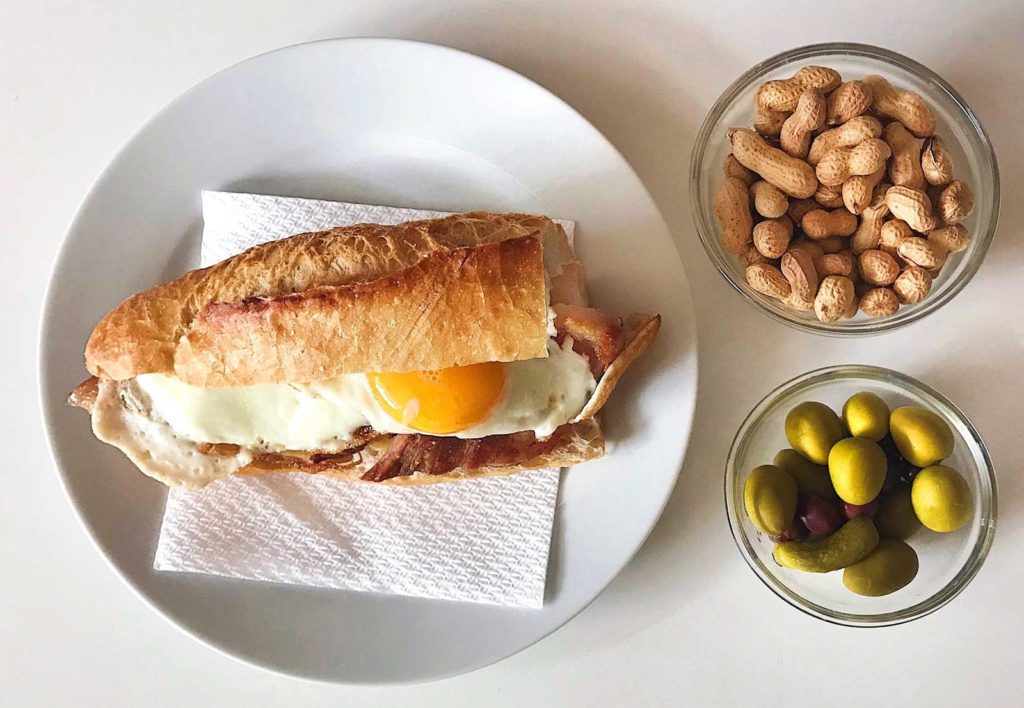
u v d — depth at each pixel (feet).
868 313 1.12
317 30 1.34
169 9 1.35
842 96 1.09
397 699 1.24
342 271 1.08
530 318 1.07
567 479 1.20
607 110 1.30
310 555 1.18
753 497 1.06
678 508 1.24
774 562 1.09
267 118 1.25
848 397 1.15
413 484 1.20
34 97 1.34
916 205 1.05
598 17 1.31
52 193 1.33
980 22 1.26
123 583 1.24
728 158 1.16
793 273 1.09
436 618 1.17
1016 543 1.21
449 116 1.24
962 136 1.16
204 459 1.19
